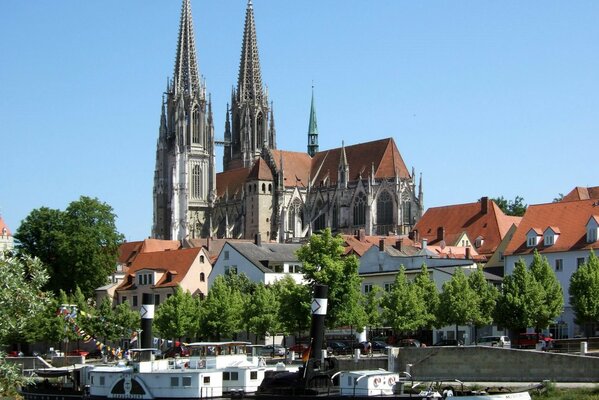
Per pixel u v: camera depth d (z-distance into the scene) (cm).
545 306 13438
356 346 14625
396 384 10094
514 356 11012
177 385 10375
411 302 14388
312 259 14038
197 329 16612
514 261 16125
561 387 10188
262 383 10169
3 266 7731
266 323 15738
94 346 18625
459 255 19950
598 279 13488
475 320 14238
